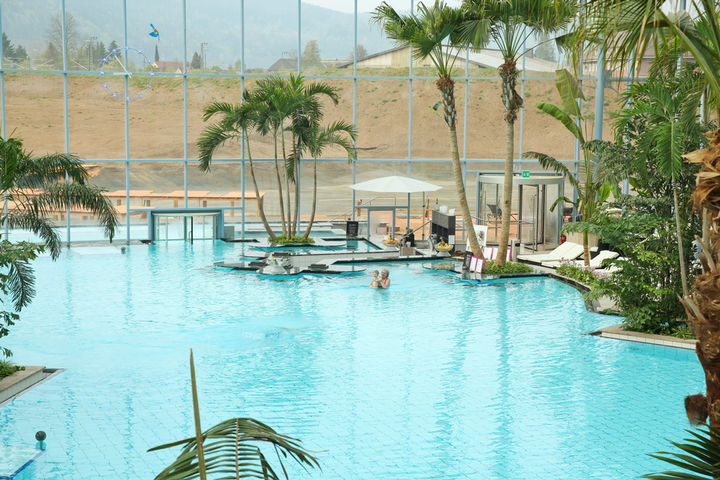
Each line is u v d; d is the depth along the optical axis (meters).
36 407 10.84
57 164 12.80
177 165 58.06
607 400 11.25
